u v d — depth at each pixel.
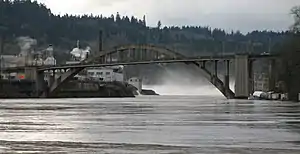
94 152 61.00
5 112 165.75
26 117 136.25
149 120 120.62
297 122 110.75
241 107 193.88
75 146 67.44
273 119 120.75
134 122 114.00
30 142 72.69
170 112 161.00
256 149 63.31
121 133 86.81
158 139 76.19
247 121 114.69
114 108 199.12
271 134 83.12
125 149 63.81
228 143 70.25
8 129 96.19
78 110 181.12
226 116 134.38
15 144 69.94
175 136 80.75
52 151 62.06
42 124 109.06
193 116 136.12
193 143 70.44
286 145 67.56
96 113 157.75
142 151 61.66
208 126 100.94
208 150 62.47
